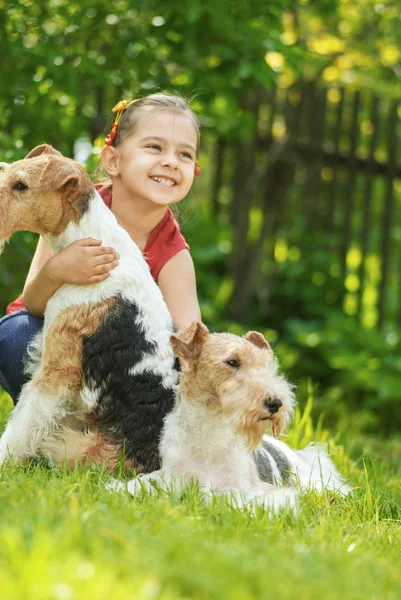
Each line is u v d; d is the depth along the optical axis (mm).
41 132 7660
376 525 4012
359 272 10562
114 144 4910
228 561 2684
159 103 4844
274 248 10766
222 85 7602
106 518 3057
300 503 4031
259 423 3828
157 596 2346
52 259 4258
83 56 7004
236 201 10539
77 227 4293
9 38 7066
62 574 2354
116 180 4914
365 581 2854
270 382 3869
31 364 4523
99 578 2334
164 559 2664
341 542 3461
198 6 6926
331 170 10773
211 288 10305
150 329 4281
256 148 10531
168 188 4773
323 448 5188
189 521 3307
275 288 10695
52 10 7211
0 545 2559
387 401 9719
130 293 4277
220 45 7438
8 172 4227
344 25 11180
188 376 4059
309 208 10727
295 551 3117
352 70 11430
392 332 10547
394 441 8445
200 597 2449
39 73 7145
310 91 10461
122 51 7473
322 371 10094
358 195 11805
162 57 7660
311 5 8078
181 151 4816
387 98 11633
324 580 2699
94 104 9172
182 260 4957
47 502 3238
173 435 4094
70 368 4207
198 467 4066
